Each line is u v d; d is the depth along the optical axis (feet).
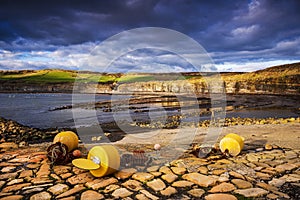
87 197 12.72
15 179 15.26
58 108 85.76
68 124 49.21
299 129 33.22
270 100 111.24
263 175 15.47
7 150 23.21
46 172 16.34
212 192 13.14
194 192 13.17
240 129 34.06
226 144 19.85
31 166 17.61
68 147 20.08
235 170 16.30
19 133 39.06
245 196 12.62
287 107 83.46
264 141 25.35
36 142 32.04
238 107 83.61
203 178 14.75
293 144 23.86
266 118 55.77
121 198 12.60
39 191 13.53
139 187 13.85
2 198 12.69
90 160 15.62
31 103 107.76
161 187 13.80
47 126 47.65
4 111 77.05
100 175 15.23
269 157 19.22
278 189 13.52
